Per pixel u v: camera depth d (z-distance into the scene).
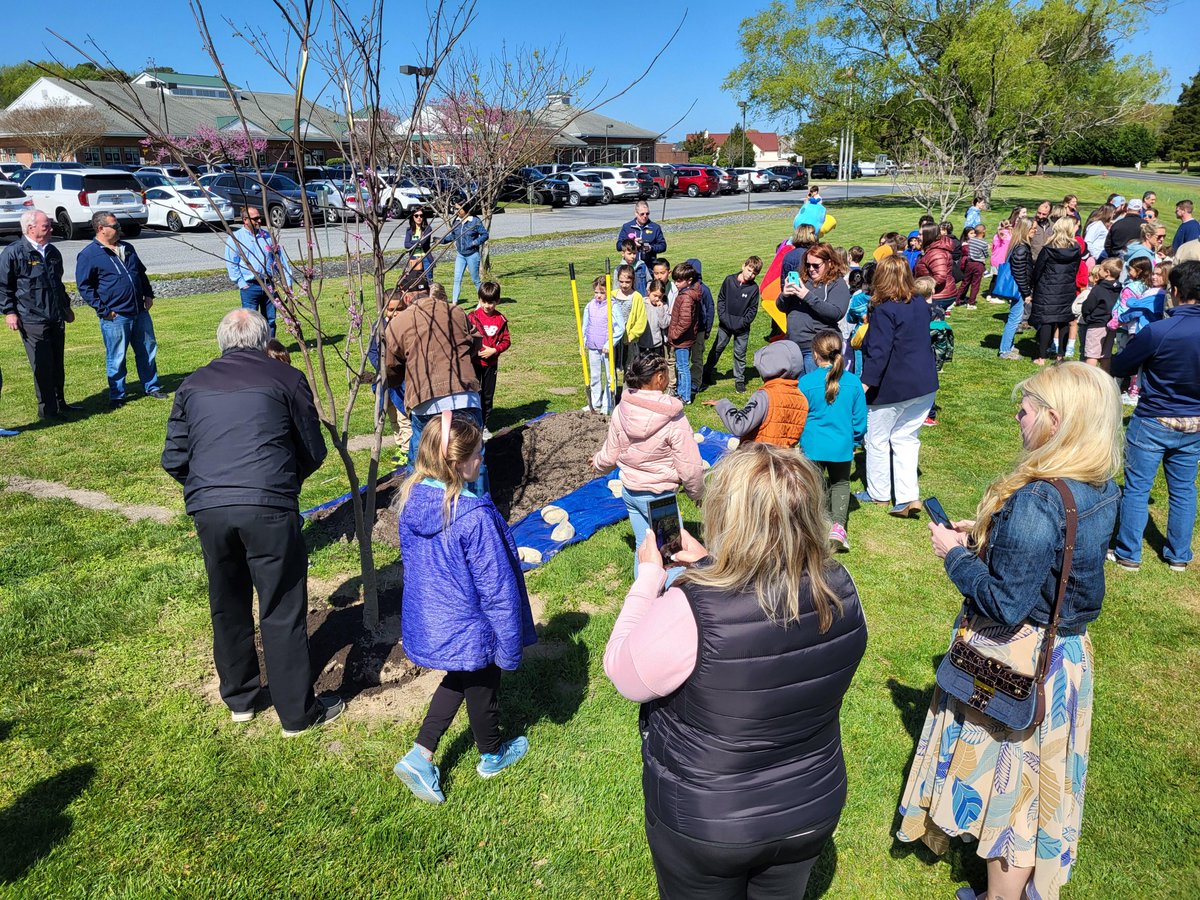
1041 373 2.51
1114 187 43.81
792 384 4.92
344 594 4.79
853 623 1.99
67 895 2.81
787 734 1.95
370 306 11.15
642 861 3.01
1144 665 4.29
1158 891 2.93
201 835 3.08
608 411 7.84
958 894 2.87
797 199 41.62
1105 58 32.53
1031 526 2.33
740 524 1.91
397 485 6.22
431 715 3.22
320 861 2.98
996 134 27.70
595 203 38.44
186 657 4.18
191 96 42.25
